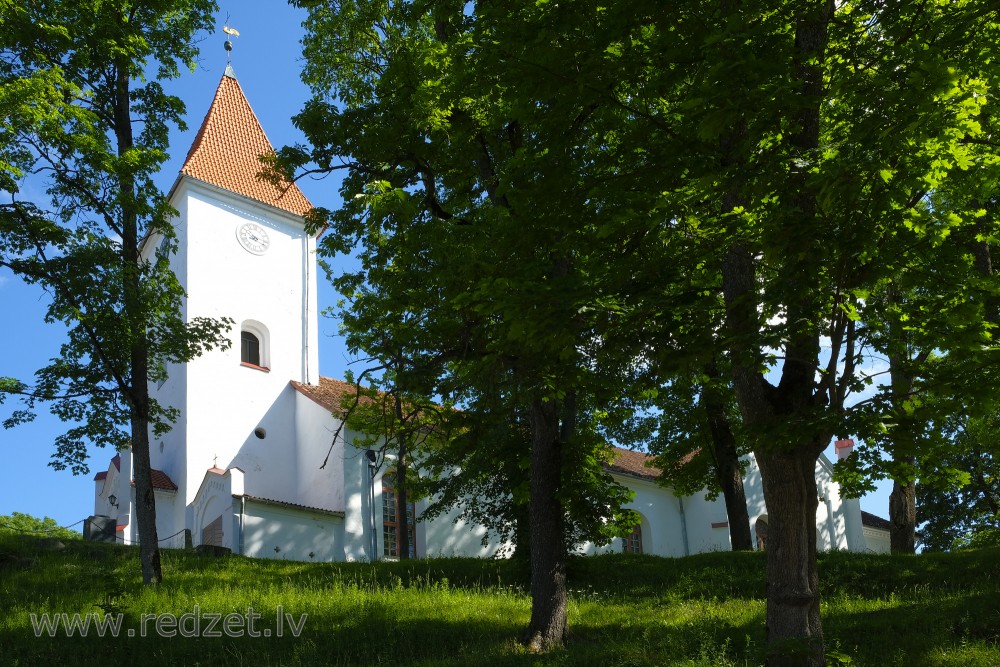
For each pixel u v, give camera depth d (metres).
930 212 9.91
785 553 10.03
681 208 10.58
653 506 40.81
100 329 19.41
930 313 10.22
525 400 14.38
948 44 9.73
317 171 16.45
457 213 16.86
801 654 9.64
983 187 11.35
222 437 35.25
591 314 10.80
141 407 20.36
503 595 19.89
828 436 10.05
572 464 20.45
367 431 22.81
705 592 20.50
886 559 21.42
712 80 9.56
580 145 12.20
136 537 30.83
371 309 16.42
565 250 12.21
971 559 20.52
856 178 9.10
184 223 37.56
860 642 13.72
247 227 39.06
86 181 19.66
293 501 36.25
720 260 11.12
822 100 9.58
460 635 16.11
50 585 18.91
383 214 14.23
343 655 14.82
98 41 20.06
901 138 9.20
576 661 13.66
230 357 36.50
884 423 10.25
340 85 19.42
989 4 9.32
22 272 19.11
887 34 10.21
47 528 44.06
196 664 14.05
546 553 15.78
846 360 10.13
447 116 15.77
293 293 39.72
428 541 34.12
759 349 9.73
